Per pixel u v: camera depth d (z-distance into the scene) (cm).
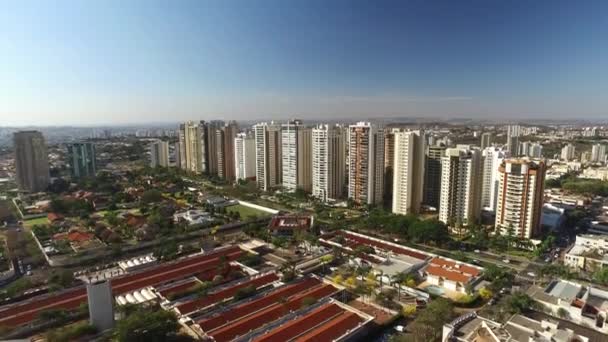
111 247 17275
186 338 9931
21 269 15538
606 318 9869
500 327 9331
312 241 18012
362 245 17488
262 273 14375
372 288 12912
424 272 14612
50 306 11625
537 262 16112
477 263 15750
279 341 9469
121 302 12088
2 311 11238
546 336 8612
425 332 9862
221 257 15625
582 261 15388
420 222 18750
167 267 14850
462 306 12062
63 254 16700
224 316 10788
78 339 9769
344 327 10150
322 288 12738
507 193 18338
